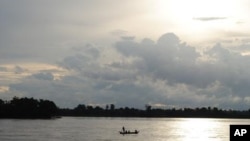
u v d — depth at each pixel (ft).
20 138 538.47
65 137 581.53
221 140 593.83
